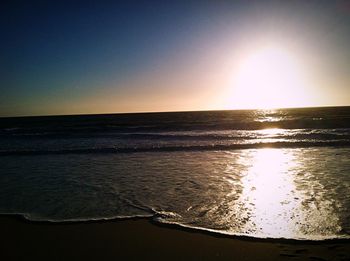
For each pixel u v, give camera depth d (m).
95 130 33.97
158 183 8.73
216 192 7.65
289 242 4.76
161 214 6.18
